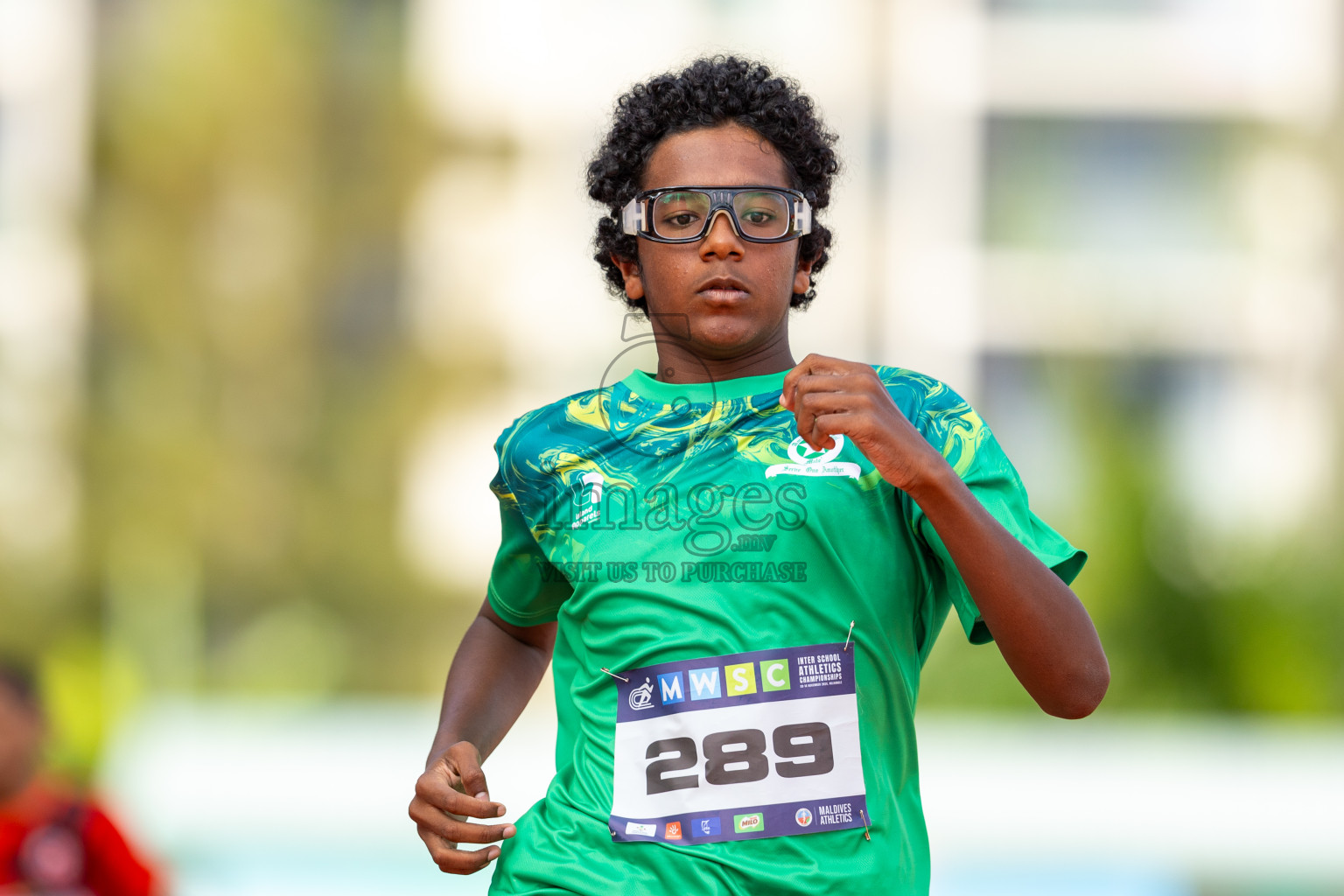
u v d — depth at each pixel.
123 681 31.28
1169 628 33.59
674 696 7.19
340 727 27.06
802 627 7.19
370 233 49.91
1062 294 45.41
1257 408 44.56
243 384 49.06
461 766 7.76
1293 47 45.91
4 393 46.84
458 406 49.25
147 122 48.97
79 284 48.69
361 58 50.25
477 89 50.00
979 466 7.44
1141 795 21.64
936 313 46.25
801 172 8.12
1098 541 34.62
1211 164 46.00
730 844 6.98
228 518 47.84
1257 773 22.52
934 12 46.72
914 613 7.56
